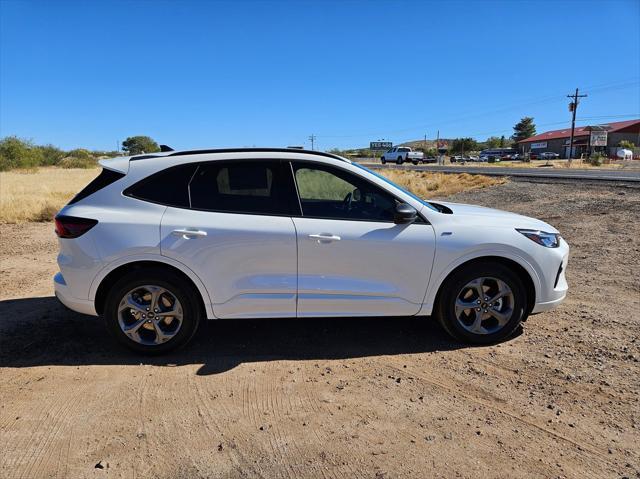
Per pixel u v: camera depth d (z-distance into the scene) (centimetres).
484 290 436
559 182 1877
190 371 393
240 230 401
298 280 410
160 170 415
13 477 267
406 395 355
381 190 424
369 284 416
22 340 453
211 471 272
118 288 403
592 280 644
